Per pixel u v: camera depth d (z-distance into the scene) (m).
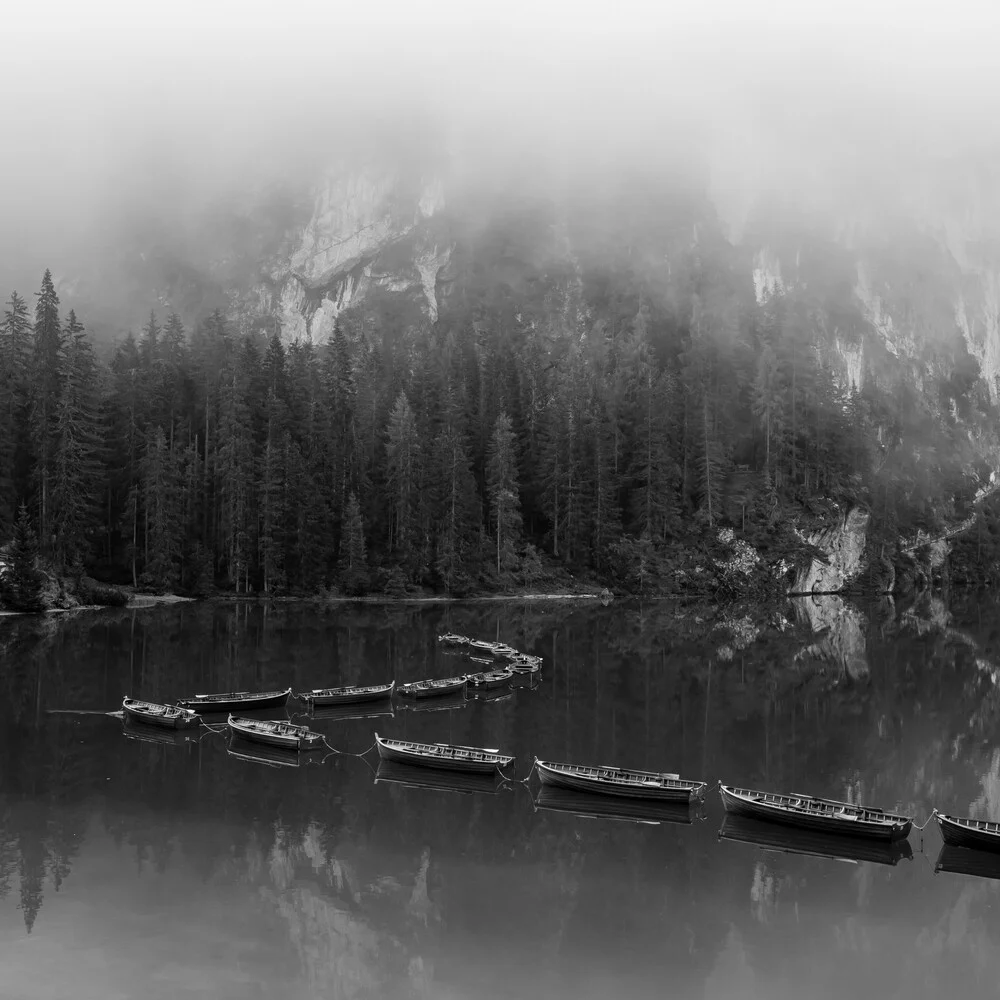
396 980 21.42
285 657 63.28
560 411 129.75
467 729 45.75
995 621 102.25
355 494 114.06
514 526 122.12
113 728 43.50
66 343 107.88
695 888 27.27
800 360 146.50
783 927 25.03
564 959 22.77
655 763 40.91
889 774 40.28
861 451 146.12
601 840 30.92
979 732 47.78
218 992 20.64
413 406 128.75
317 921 24.30
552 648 72.56
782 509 130.12
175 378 113.56
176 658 61.53
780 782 38.81
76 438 91.44
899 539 150.75
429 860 28.72
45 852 28.50
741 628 88.50
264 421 112.44
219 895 25.69
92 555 97.06
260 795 34.34
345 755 40.25
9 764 37.47
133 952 22.36
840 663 68.62
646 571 119.75
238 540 103.00
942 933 24.95
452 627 82.69
